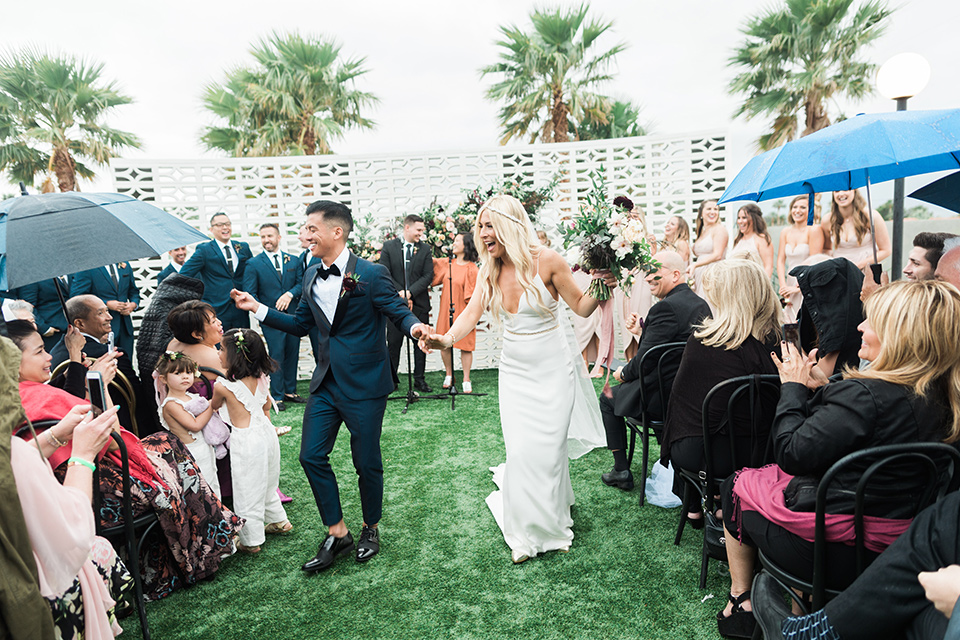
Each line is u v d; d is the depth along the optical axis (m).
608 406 3.39
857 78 10.94
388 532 3.01
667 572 2.49
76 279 5.17
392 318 2.72
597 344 6.41
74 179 13.49
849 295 2.27
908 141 1.89
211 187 6.88
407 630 2.20
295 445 4.64
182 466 2.60
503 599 2.36
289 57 14.52
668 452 2.55
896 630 1.24
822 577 1.54
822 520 1.50
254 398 2.93
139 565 2.47
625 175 7.03
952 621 1.01
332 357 2.66
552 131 14.45
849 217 5.07
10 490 1.21
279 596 2.47
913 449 1.41
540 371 2.67
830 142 1.99
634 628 2.13
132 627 2.32
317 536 3.05
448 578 2.54
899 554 1.23
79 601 1.59
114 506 2.29
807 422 1.57
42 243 1.97
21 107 12.74
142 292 6.77
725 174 6.81
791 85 11.52
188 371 2.88
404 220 6.15
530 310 2.67
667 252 3.06
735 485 1.91
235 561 2.80
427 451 4.27
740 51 12.07
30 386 2.10
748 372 2.29
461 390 6.20
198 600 2.47
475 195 6.43
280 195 7.04
